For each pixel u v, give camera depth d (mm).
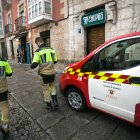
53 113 3967
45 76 4000
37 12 11086
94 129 3188
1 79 2877
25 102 4836
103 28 7938
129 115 2652
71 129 3221
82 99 3719
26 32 14891
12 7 18547
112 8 6973
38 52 3916
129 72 2621
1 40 23250
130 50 2758
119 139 2846
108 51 3129
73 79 3748
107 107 3027
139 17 6160
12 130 3277
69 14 9398
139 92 2447
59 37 10602
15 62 18141
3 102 2986
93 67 3238
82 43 8844
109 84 2906
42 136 3039
